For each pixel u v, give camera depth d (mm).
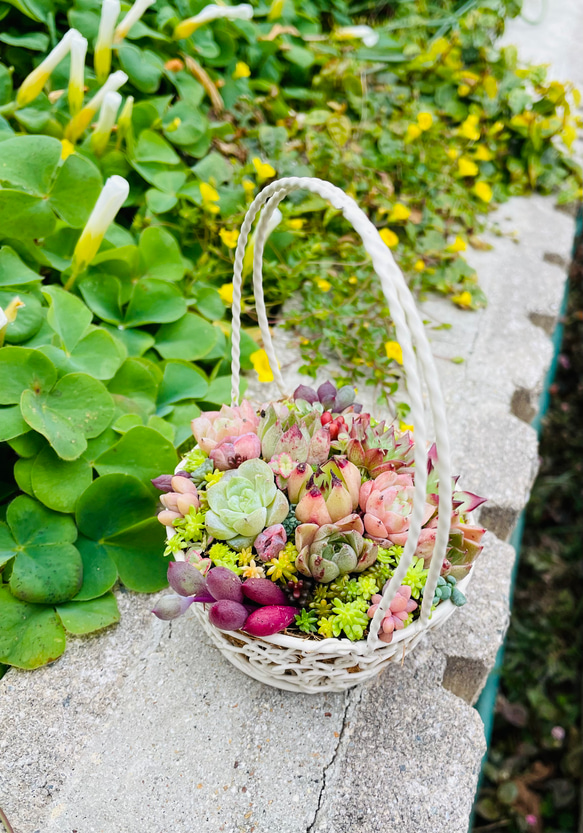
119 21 635
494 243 844
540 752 697
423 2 1056
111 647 446
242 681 436
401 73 902
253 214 381
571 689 738
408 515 376
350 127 771
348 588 365
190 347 557
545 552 860
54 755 406
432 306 735
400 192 775
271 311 670
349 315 624
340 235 732
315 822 392
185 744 412
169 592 471
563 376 1056
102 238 531
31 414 448
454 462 572
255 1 805
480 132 901
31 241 521
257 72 804
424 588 353
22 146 509
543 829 657
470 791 407
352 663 380
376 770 410
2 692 424
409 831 393
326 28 995
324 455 394
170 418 524
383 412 590
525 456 583
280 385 444
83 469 473
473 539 385
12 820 388
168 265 575
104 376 497
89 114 567
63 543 457
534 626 789
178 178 619
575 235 945
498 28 982
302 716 425
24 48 621
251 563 368
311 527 358
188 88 672
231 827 389
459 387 635
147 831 386
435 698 438
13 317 459
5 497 485
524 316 736
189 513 388
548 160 941
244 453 395
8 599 441
